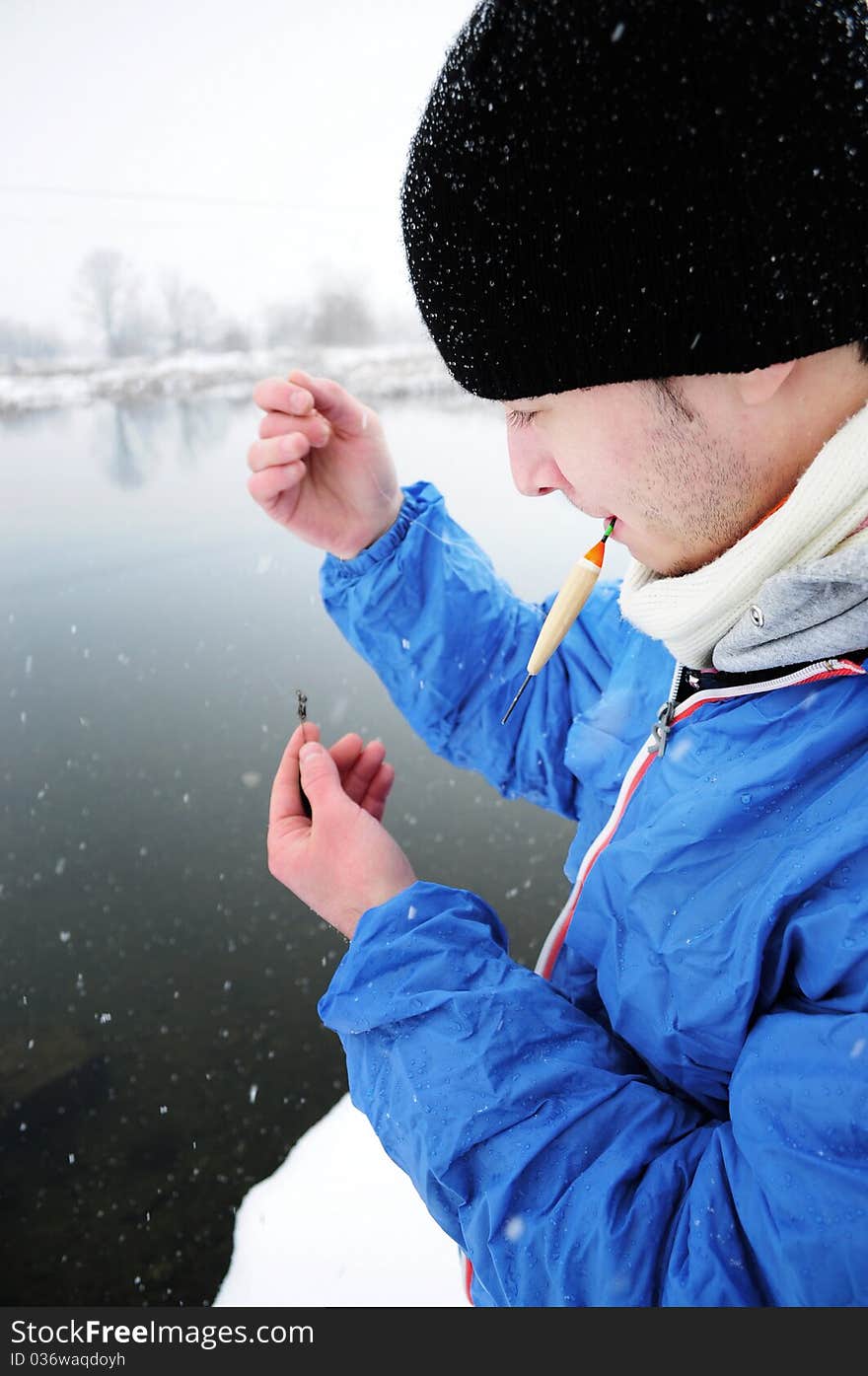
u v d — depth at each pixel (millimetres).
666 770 654
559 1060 636
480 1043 642
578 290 496
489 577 1042
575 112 468
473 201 515
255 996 2443
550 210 489
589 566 690
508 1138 601
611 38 456
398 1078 655
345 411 955
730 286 464
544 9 478
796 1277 469
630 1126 599
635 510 562
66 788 2895
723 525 547
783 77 439
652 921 621
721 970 572
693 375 497
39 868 2676
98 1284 1909
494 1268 578
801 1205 472
